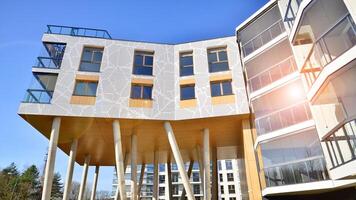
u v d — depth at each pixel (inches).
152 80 739.4
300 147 559.5
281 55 668.1
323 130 482.0
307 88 534.3
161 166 2711.6
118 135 661.9
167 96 722.8
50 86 671.8
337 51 455.2
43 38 732.0
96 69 725.9
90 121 676.1
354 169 337.7
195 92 723.4
